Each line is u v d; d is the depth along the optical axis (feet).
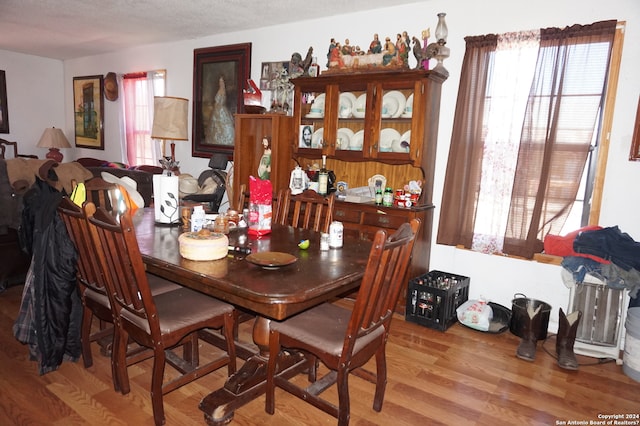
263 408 6.34
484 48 9.50
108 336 7.68
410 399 6.70
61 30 15.25
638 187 8.41
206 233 6.12
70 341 7.14
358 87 10.44
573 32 8.47
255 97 12.27
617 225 8.59
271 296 4.62
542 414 6.44
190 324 5.86
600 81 8.37
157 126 13.53
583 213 9.14
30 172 9.83
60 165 10.25
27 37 16.57
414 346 8.57
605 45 8.27
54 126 21.85
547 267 9.40
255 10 11.78
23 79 20.47
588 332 8.39
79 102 21.08
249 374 6.28
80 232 5.82
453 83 10.21
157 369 5.56
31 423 5.76
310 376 7.00
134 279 5.31
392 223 9.93
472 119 9.74
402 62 9.89
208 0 11.16
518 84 9.20
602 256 7.88
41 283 6.57
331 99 10.86
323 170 11.19
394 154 10.10
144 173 13.44
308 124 11.79
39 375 6.88
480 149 9.73
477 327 9.28
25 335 6.95
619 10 8.28
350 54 10.64
